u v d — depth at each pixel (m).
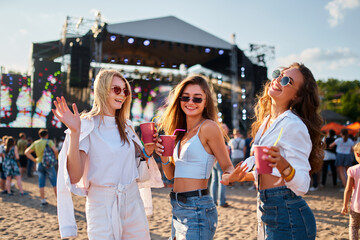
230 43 16.81
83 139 1.91
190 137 2.11
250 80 17.20
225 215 5.14
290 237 1.56
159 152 2.00
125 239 1.97
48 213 5.39
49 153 5.93
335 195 6.78
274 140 1.60
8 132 16.44
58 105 1.70
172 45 15.66
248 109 16.70
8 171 7.18
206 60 20.20
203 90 2.17
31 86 16.50
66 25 15.01
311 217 1.60
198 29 16.20
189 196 1.96
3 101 16.62
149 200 2.34
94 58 14.94
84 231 4.31
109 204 1.89
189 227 1.91
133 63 20.06
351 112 43.41
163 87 20.45
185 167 2.01
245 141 8.38
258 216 1.75
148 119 20.00
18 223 4.76
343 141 7.47
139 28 14.77
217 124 2.07
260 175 1.71
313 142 1.70
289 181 1.43
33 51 16.27
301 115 1.72
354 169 2.98
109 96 2.02
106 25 14.06
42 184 5.97
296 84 1.68
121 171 1.98
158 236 4.05
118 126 2.07
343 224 4.43
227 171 1.94
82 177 1.93
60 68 16.44
